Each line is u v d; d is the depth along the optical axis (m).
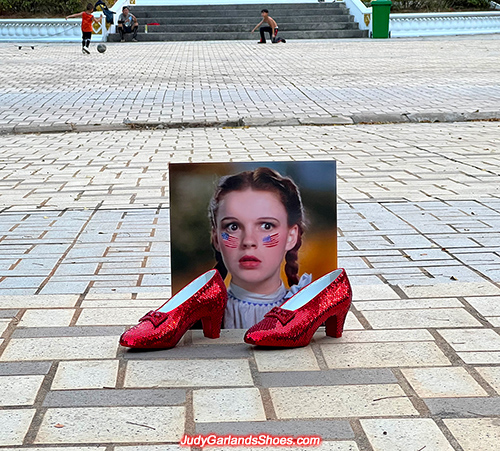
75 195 6.22
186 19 29.88
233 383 2.74
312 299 3.06
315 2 30.89
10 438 2.35
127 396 2.64
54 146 8.98
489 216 5.34
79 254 4.50
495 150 8.32
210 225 3.26
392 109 11.32
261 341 2.97
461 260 4.29
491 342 3.10
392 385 2.71
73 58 21.11
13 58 21.25
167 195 6.16
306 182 3.24
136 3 30.77
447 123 10.68
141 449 2.28
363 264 4.25
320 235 3.25
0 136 9.89
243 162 3.24
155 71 17.30
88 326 3.32
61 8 31.22
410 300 3.63
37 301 3.64
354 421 2.45
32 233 5.01
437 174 6.97
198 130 10.18
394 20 29.44
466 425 2.41
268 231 3.25
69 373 2.83
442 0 32.94
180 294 3.17
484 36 29.34
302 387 2.70
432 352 3.01
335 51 22.53
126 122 10.38
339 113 11.03
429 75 15.84
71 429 2.40
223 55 21.61
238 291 3.27
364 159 7.82
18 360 2.95
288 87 14.07
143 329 3.01
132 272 4.13
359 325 3.32
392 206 5.70
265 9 27.73
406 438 2.33
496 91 13.20
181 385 2.72
